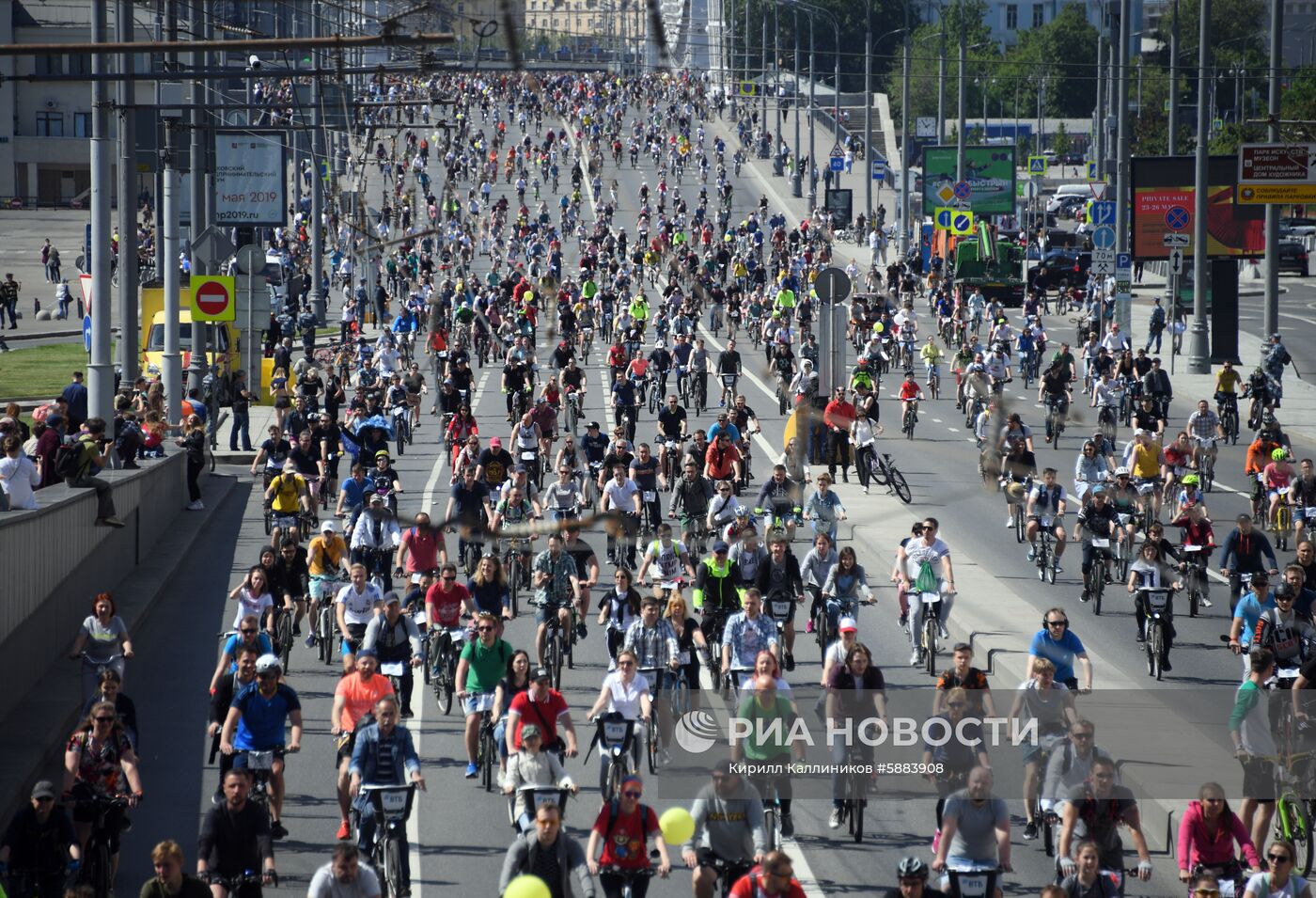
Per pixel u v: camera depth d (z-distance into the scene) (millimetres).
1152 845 59312
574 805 62938
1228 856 50344
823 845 58719
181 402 150000
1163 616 81062
